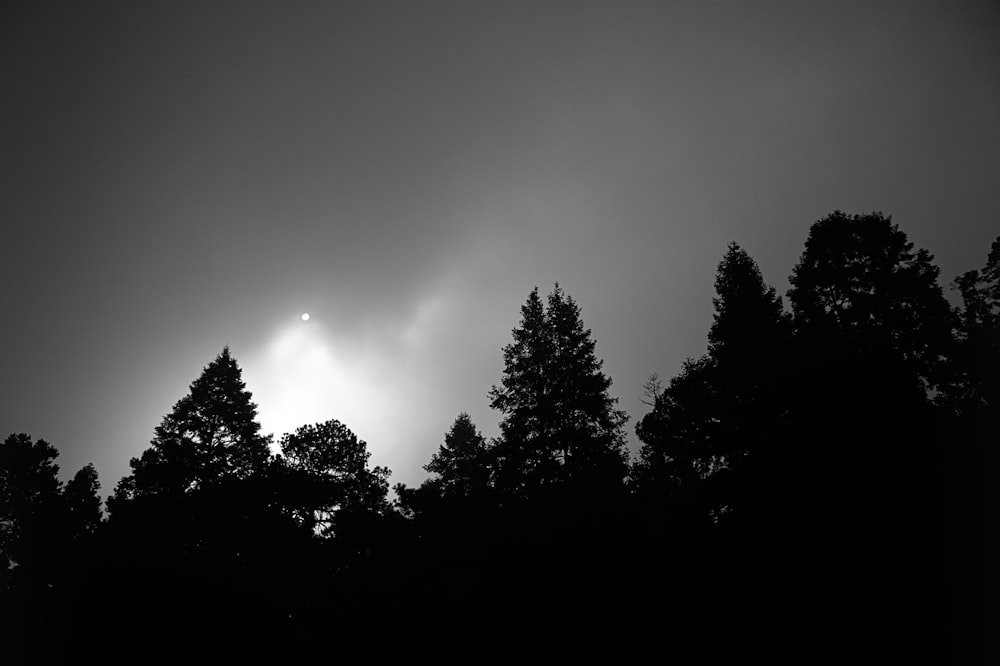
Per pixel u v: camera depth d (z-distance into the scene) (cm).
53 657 1781
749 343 1991
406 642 1714
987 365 1731
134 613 1831
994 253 1978
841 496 1527
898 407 1589
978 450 1504
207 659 1745
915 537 1389
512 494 2227
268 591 2128
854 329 1834
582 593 1680
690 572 1673
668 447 2195
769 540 1619
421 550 2105
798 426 1675
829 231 2050
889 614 1255
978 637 1155
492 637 1631
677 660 1384
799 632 1320
